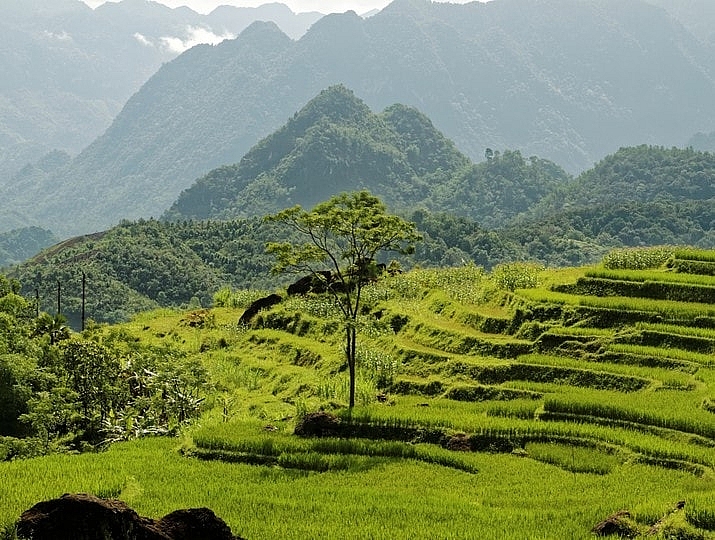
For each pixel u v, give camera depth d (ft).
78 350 124.98
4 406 123.24
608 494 72.54
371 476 79.77
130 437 107.14
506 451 89.15
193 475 77.46
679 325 124.88
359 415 93.81
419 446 88.07
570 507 68.44
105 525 44.24
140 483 73.41
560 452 86.74
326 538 59.00
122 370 125.49
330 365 132.57
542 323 130.11
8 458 99.81
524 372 114.73
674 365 112.37
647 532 58.70
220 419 110.01
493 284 150.92
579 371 111.75
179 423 109.70
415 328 139.85
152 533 45.50
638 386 107.04
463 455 85.92
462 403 104.47
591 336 122.72
